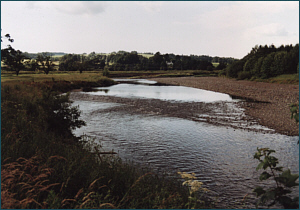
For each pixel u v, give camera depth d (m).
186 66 183.25
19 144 7.91
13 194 4.79
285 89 42.47
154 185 6.74
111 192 5.79
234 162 10.03
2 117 11.27
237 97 33.97
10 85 26.08
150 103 27.69
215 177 8.53
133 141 12.92
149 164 9.63
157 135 14.27
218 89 46.31
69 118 12.73
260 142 13.02
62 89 40.66
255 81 67.00
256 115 20.64
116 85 60.53
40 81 41.69
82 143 10.82
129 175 6.90
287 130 15.55
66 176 6.02
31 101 14.05
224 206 6.52
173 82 70.06
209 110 23.25
